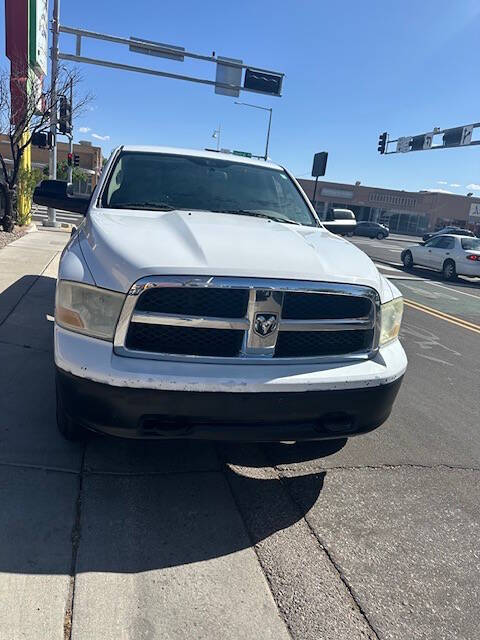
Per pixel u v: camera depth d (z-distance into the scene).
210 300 2.54
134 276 2.45
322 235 3.62
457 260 17.23
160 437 2.55
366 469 3.50
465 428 4.39
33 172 16.67
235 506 2.92
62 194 4.21
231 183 4.20
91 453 3.23
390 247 33.59
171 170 4.12
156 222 3.19
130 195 3.81
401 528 2.89
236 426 2.59
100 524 2.62
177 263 2.49
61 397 2.68
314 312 2.72
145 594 2.22
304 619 2.20
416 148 28.81
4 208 13.87
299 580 2.41
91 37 17.47
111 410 2.48
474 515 3.10
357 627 2.18
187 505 2.87
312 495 3.12
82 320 2.56
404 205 67.12
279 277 2.57
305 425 2.71
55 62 17.09
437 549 2.75
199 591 2.27
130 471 3.12
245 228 3.18
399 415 4.54
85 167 57.84
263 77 19.77
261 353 2.60
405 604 2.34
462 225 68.50
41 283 7.60
